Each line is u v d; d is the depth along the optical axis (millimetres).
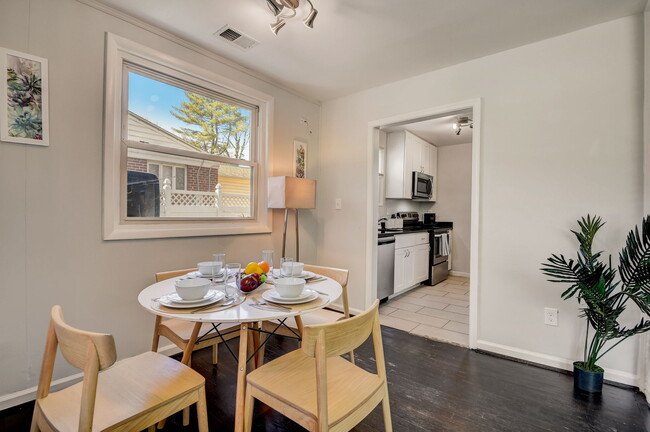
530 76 2219
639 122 1870
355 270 3215
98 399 1028
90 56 1822
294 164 3178
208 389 1793
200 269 1672
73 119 1768
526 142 2223
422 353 2314
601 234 1967
